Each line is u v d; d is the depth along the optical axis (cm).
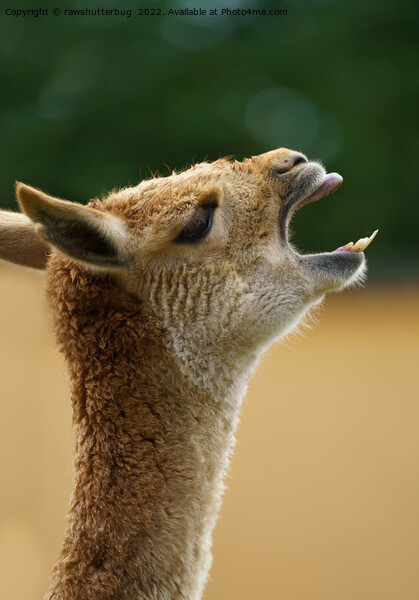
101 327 1065
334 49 6369
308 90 6234
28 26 6166
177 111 5978
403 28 6419
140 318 1072
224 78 6253
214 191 1116
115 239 1061
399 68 6300
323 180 1248
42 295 1120
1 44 6094
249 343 1127
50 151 5922
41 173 5850
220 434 1090
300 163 1246
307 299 1181
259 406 3081
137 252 1087
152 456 1028
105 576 985
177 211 1105
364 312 4616
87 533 1005
